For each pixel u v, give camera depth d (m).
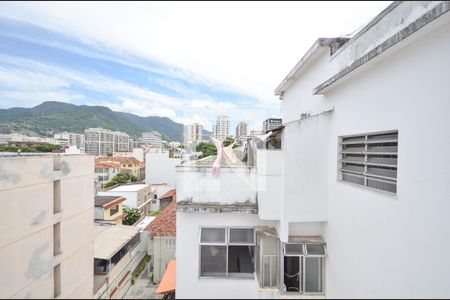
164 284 3.89
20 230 5.81
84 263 4.94
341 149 4.46
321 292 4.42
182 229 4.46
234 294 4.08
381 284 3.30
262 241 4.40
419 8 2.83
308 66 6.36
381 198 3.36
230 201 4.52
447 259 2.82
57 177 6.63
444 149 2.74
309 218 4.46
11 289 5.44
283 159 4.37
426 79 2.79
